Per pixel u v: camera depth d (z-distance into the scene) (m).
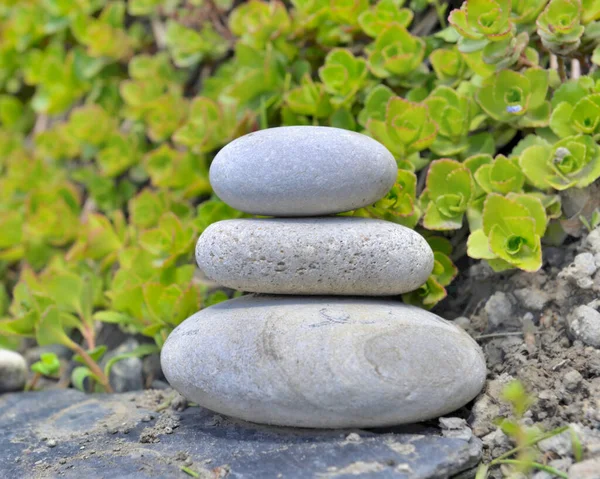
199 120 0.72
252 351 0.59
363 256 0.59
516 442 0.58
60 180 0.84
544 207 0.63
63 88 0.82
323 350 0.58
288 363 0.58
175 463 0.58
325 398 0.57
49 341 0.69
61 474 0.58
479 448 0.58
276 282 0.60
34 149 0.87
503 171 0.64
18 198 0.84
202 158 0.74
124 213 0.81
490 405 0.60
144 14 0.82
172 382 0.61
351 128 0.69
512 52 0.64
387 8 0.69
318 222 0.60
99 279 0.74
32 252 0.81
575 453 0.56
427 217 0.65
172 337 0.62
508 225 0.62
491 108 0.65
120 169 0.80
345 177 0.60
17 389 0.70
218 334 0.60
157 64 0.78
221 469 0.57
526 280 0.64
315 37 0.72
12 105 0.89
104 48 0.80
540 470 0.57
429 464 0.56
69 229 0.79
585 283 0.61
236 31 0.74
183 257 0.72
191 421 0.63
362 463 0.56
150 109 0.77
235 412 0.59
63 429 0.63
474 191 0.64
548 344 0.62
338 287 0.60
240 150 0.61
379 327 0.59
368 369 0.57
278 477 0.56
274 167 0.60
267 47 0.72
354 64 0.68
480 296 0.65
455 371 0.58
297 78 0.72
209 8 0.78
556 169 0.63
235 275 0.60
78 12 0.82
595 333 0.60
